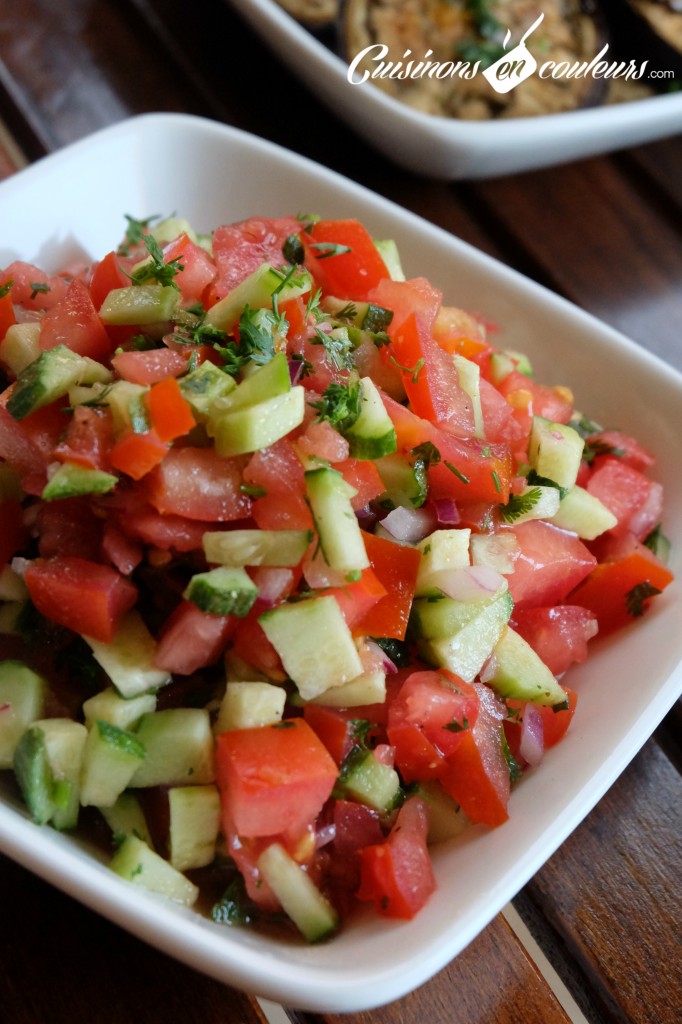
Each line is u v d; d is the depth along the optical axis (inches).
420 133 13.1
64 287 10.0
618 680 9.4
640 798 9.7
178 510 8.2
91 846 8.2
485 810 8.5
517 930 9.0
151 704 8.3
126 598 8.3
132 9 14.7
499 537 9.1
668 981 8.9
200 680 8.6
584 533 9.8
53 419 8.6
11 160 13.0
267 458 8.4
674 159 15.8
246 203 12.2
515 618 9.4
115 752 8.0
